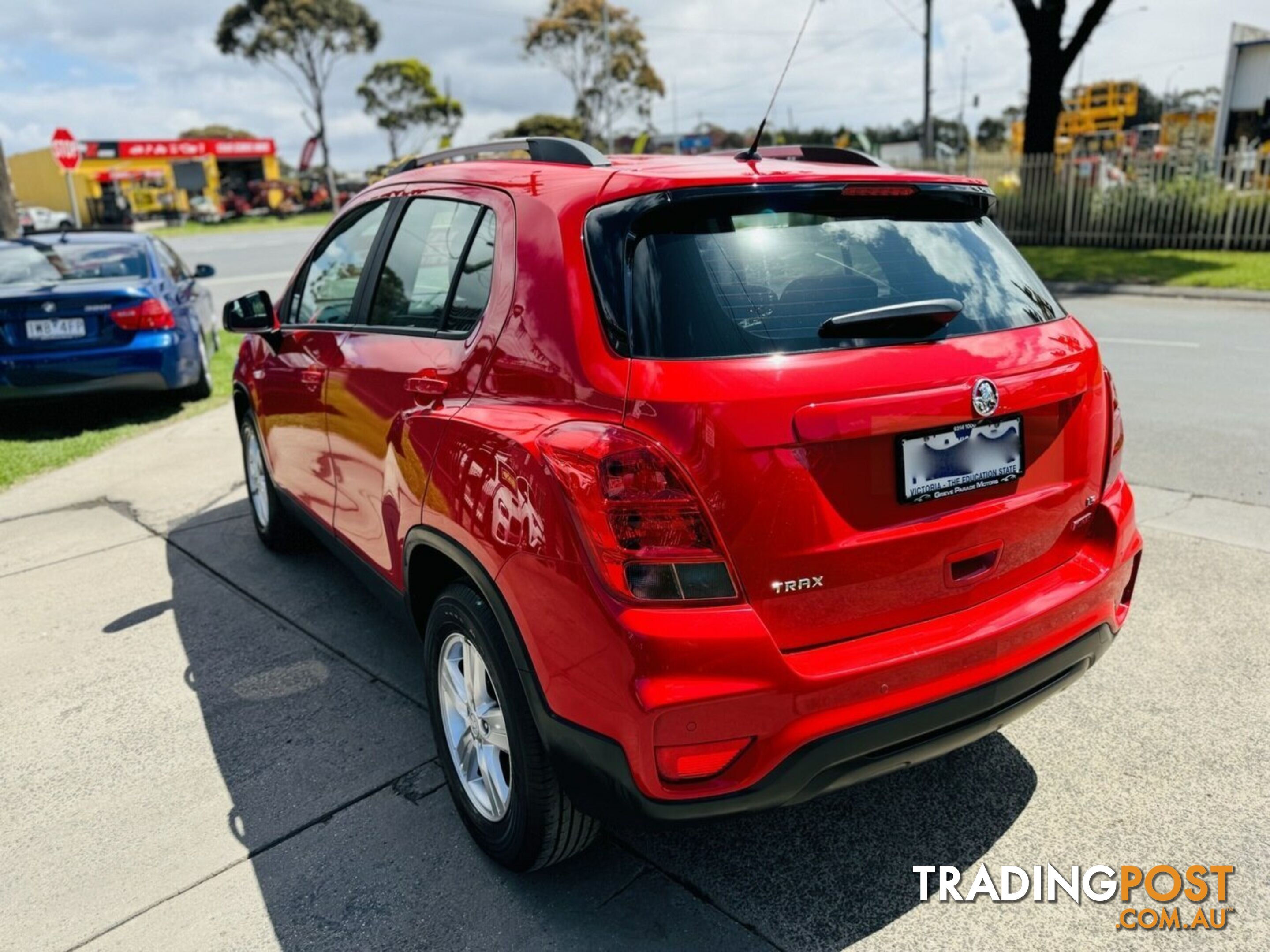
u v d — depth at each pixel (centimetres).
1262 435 608
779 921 231
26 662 378
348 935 231
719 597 196
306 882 249
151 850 264
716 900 238
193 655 379
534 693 215
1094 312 1189
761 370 200
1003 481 229
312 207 5319
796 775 203
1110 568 251
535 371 225
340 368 328
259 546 495
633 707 193
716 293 211
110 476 629
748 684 195
